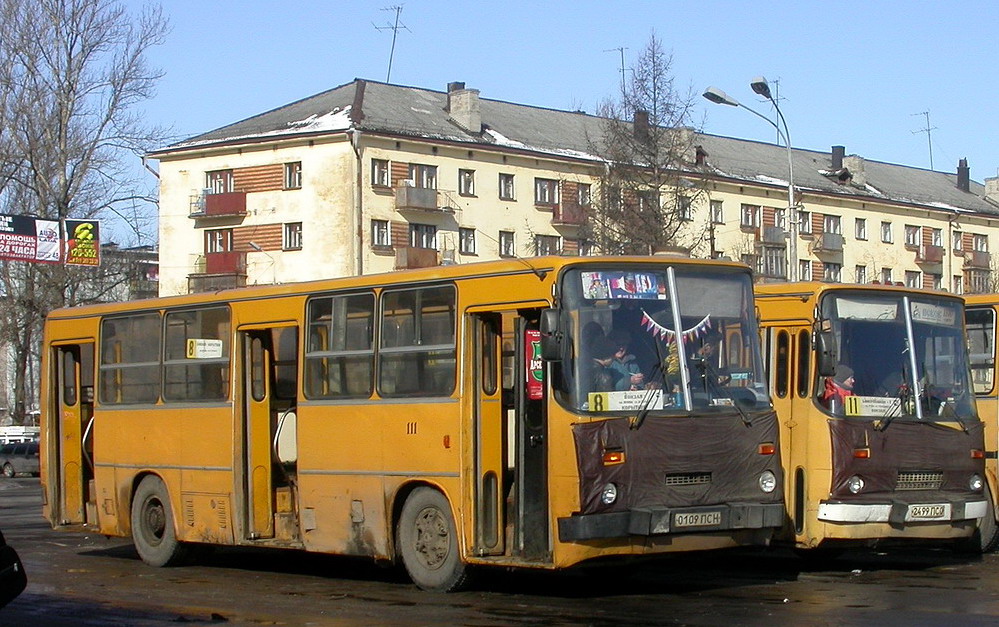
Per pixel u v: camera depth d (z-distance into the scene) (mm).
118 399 18219
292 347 15938
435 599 13398
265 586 15148
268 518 16188
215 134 63750
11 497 39844
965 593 13227
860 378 14711
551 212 65562
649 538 12336
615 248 42406
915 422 14805
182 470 17062
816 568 15883
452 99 64625
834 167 79938
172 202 63031
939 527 14727
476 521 13258
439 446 13555
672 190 42969
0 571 10844
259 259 60375
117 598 14242
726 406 12961
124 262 55281
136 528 17844
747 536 12898
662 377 12734
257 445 16281
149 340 17766
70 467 19234
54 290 53781
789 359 15031
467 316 13461
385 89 64938
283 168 60156
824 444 14453
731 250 69750
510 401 13469
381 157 59750
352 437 14656
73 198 49781
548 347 12250
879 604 12453
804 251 73188
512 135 66125
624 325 12719
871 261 76938
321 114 61281
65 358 19453
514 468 13062
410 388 14016
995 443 16984
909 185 84250
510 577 15102
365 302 14719
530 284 12828
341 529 14766
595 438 12219
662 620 11633
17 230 37656
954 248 82562
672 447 12508
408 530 14023
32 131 49188
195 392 16953
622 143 42750
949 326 15492
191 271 62094
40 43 49156
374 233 59344
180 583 15625
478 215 62844
